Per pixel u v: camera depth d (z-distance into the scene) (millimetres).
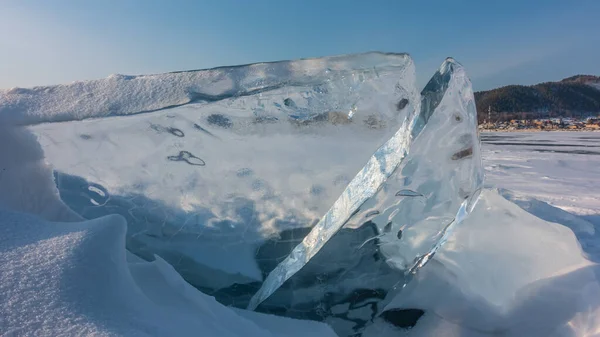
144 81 1597
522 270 1679
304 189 1472
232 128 1444
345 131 1416
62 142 1553
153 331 900
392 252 1440
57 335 814
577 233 2721
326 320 1484
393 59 1353
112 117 1474
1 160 1512
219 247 1540
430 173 1354
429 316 1545
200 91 1458
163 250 1567
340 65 1404
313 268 1427
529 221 1807
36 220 1272
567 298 1536
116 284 1028
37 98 1596
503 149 11297
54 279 960
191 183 1524
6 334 796
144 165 1531
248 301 1524
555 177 5906
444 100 1296
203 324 1062
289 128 1433
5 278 938
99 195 1602
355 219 1390
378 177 1354
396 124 1383
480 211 1830
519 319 1508
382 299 1486
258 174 1482
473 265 1664
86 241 1105
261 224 1515
